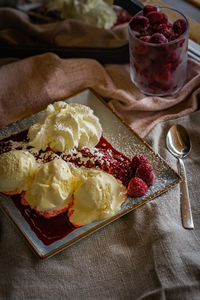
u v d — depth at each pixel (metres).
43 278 0.40
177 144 0.51
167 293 0.39
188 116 0.54
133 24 0.52
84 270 0.41
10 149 0.51
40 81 0.58
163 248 0.41
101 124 0.53
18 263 0.41
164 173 0.47
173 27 0.52
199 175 0.48
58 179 0.44
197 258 0.41
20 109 0.57
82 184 0.44
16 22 0.64
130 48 0.55
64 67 0.59
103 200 0.44
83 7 0.62
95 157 0.50
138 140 0.50
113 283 0.40
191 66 0.59
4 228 0.44
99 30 0.62
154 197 0.45
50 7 0.63
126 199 0.45
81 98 0.56
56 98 0.58
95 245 0.43
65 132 0.49
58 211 0.44
